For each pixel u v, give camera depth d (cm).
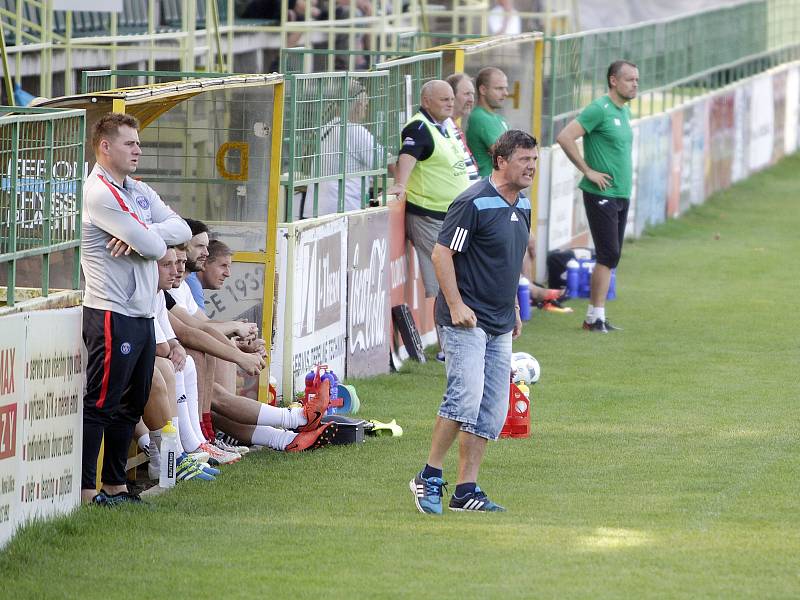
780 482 2677
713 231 7694
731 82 9681
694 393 3716
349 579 2019
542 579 2009
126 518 2391
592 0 14700
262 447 3053
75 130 2366
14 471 2212
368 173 3956
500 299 2475
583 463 2873
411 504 2534
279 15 6812
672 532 2294
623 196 4756
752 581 1994
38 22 4888
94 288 2433
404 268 4284
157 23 5700
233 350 2906
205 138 3291
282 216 3744
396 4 7556
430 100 4138
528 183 2466
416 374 4041
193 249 2930
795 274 6209
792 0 11750
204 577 2036
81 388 2431
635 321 5019
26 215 2284
